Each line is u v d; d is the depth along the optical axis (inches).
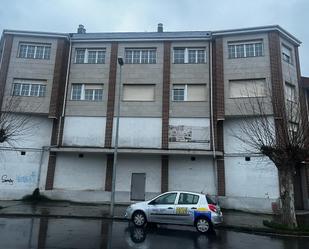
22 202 814.5
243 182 807.1
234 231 509.7
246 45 867.4
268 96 789.9
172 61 921.5
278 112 578.6
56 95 888.9
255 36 860.0
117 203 844.0
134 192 856.9
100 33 962.7
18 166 872.3
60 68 911.7
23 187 865.5
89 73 928.3
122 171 870.4
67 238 398.6
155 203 501.4
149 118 883.4
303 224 569.0
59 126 887.7
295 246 392.5
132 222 560.7
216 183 825.5
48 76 904.3
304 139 529.3
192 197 486.6
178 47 930.7
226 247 371.2
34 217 601.3
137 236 425.7
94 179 872.9
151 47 933.2
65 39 941.8
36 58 917.2
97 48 951.0
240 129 831.7
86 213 656.4
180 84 900.6
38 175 874.8
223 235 458.9
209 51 912.3
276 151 544.4
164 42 931.3
